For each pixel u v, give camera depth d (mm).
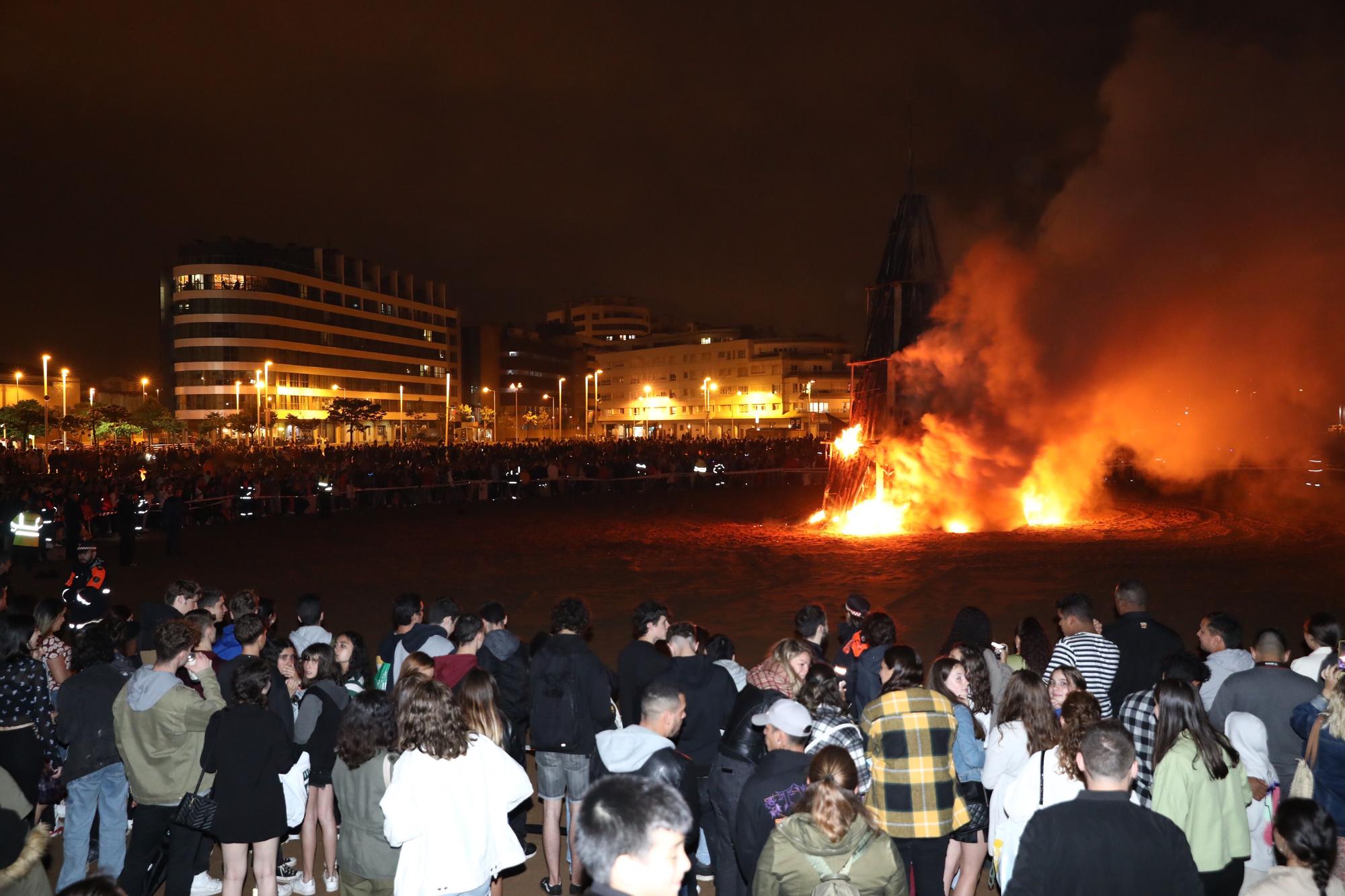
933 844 4586
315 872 6395
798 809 3604
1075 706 4316
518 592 16719
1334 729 4418
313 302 121688
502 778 4492
